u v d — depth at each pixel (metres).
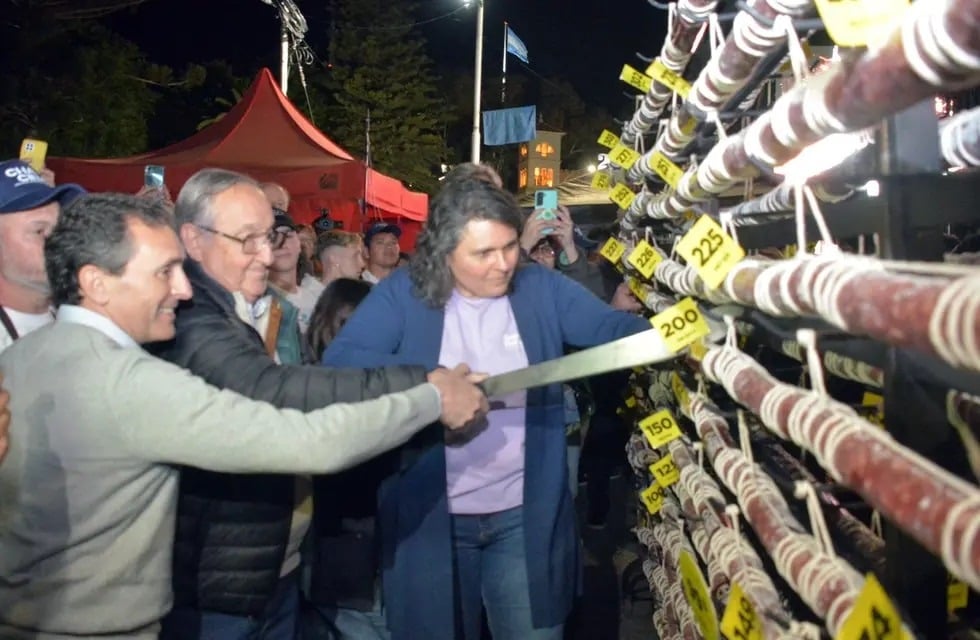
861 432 1.31
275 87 11.12
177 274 2.24
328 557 3.15
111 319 2.15
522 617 2.88
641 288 4.02
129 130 19.84
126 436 2.02
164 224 2.21
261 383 2.38
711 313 2.49
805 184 1.66
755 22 1.78
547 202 4.44
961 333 0.93
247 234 2.78
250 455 2.06
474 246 2.69
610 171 5.27
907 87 1.08
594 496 5.90
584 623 4.63
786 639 1.71
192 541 2.53
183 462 2.06
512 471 2.86
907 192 1.40
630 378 4.92
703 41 2.72
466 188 2.72
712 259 1.97
